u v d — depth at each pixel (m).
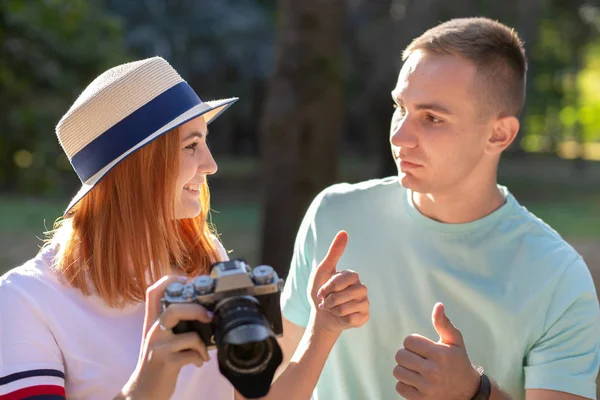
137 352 2.41
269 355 1.97
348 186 3.06
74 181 20.89
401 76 2.76
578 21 24.00
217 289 2.07
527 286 2.72
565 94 30.30
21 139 11.43
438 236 2.81
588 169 31.64
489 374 2.79
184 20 24.50
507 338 2.73
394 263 2.89
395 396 2.89
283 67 8.57
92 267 2.42
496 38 2.72
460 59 2.66
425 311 2.84
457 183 2.73
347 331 2.90
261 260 8.80
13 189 20.78
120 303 2.42
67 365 2.36
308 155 8.56
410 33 16.23
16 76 11.41
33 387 2.23
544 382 2.65
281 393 2.51
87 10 14.06
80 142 2.42
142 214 2.39
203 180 2.56
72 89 12.46
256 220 17.91
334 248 2.53
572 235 15.62
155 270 2.46
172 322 2.05
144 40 23.48
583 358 2.65
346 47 19.33
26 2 11.41
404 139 2.69
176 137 2.40
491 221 2.79
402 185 2.75
